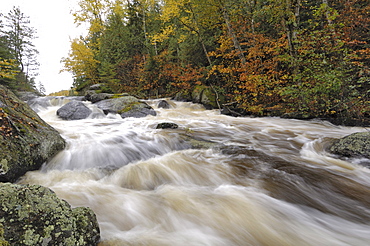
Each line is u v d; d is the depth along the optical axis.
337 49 8.38
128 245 2.16
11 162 3.19
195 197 3.22
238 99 12.44
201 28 16.33
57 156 4.41
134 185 3.69
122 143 5.57
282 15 10.24
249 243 2.31
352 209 3.03
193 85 17.98
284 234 2.47
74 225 1.90
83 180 3.71
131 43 21.66
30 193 1.95
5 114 3.84
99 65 22.53
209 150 5.34
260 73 11.80
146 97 20.14
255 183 3.71
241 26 14.31
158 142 5.86
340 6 11.33
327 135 7.17
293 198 3.26
